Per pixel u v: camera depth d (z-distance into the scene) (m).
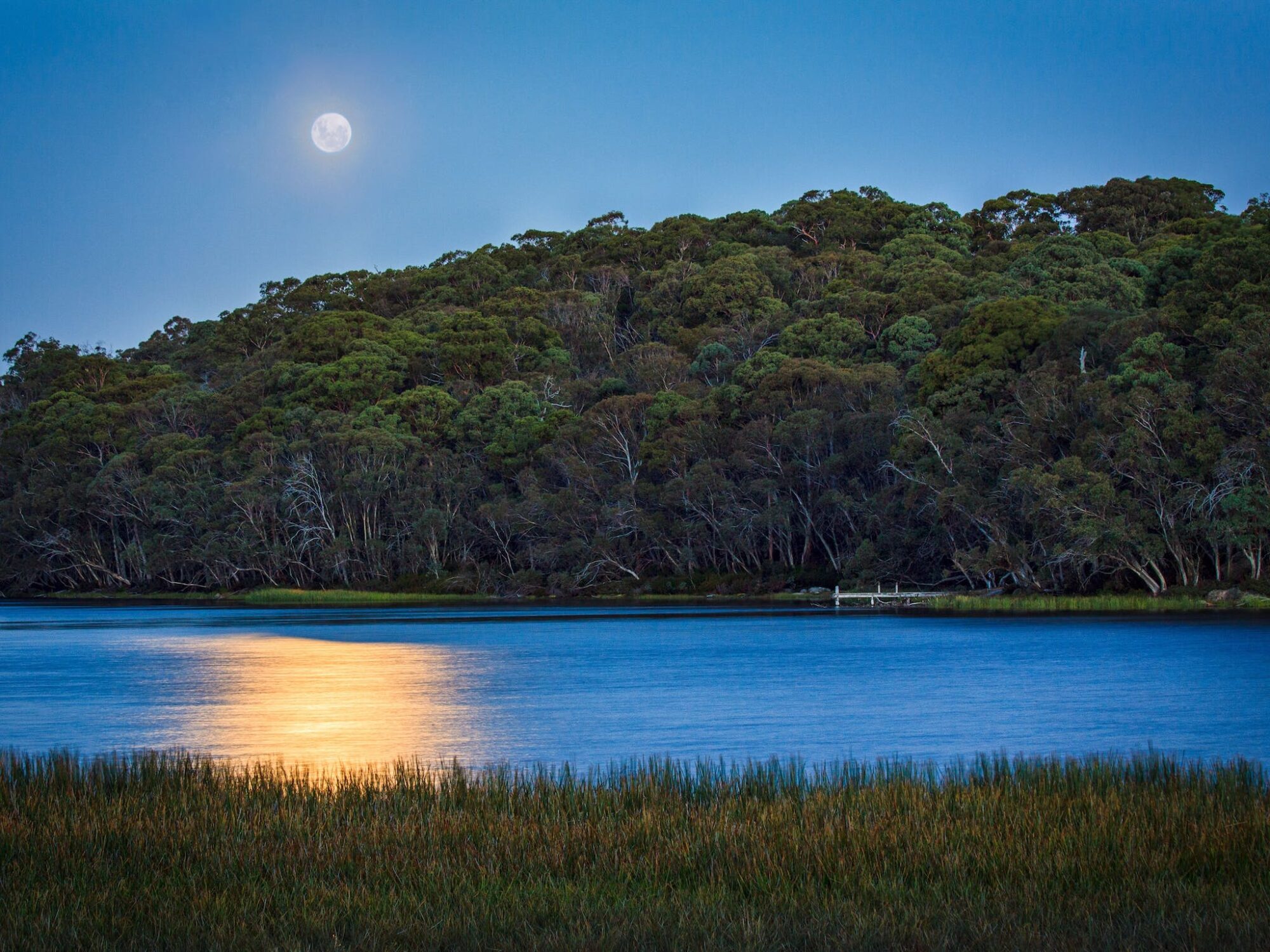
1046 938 13.05
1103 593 80.94
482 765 26.17
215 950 13.20
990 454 85.75
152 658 57.28
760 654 54.44
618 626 76.12
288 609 106.56
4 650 62.53
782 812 18.06
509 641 65.06
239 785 20.70
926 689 40.06
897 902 14.30
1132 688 39.16
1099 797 18.61
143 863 16.44
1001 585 85.75
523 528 117.31
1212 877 14.96
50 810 18.91
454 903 14.69
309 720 34.66
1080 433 81.12
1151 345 79.69
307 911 14.35
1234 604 74.31
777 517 103.00
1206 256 84.69
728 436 110.88
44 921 14.03
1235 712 33.59
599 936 13.41
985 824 17.20
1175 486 75.75
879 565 95.25
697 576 113.44
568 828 17.53
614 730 31.88
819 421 101.62
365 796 19.81
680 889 15.13
